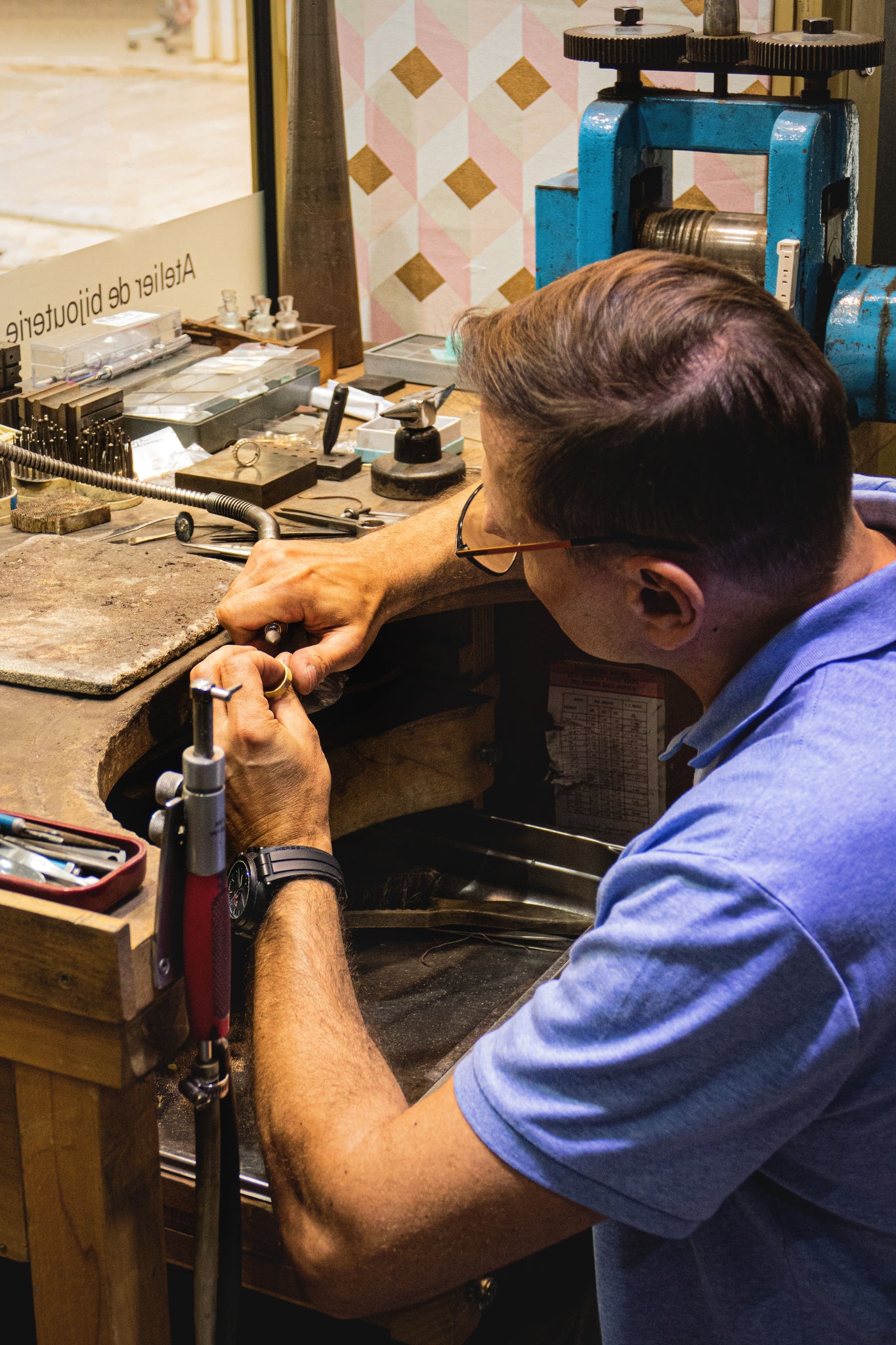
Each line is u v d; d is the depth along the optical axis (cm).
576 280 78
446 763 176
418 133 238
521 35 223
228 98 226
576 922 170
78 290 207
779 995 66
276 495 167
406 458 173
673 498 73
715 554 75
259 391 199
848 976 66
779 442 72
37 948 82
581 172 174
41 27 186
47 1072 87
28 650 122
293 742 107
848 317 167
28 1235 95
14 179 190
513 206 237
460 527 107
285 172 237
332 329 228
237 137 232
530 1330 146
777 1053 67
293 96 218
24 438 166
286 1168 82
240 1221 93
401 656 182
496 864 180
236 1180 91
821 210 167
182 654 126
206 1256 91
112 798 141
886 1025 69
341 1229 78
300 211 225
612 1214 72
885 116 230
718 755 80
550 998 75
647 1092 70
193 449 185
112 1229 91
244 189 238
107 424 173
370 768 167
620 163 173
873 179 230
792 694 75
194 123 220
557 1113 72
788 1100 68
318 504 168
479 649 182
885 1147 74
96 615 130
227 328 221
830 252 174
